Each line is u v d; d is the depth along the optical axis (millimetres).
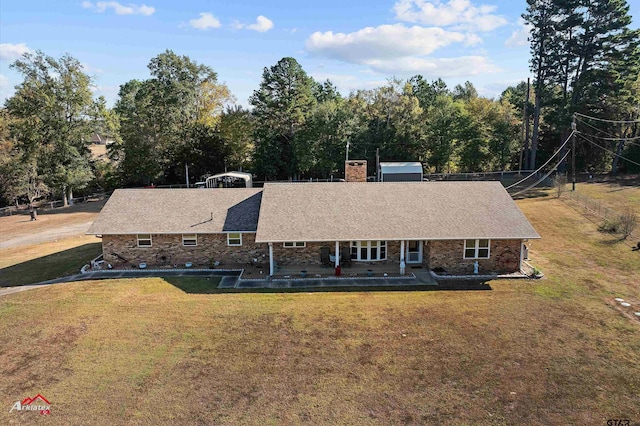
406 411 13305
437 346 17094
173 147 59906
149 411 13383
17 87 49500
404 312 20188
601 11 48812
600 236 31797
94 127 54781
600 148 54156
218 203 29078
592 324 18859
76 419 13047
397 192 28375
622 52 48250
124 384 14758
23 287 24469
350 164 31984
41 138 50375
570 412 13156
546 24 52750
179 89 60031
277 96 61719
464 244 25328
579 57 51562
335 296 22188
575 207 39344
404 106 57750
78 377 15188
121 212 27969
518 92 85125
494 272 25453
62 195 53969
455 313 20062
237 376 15195
